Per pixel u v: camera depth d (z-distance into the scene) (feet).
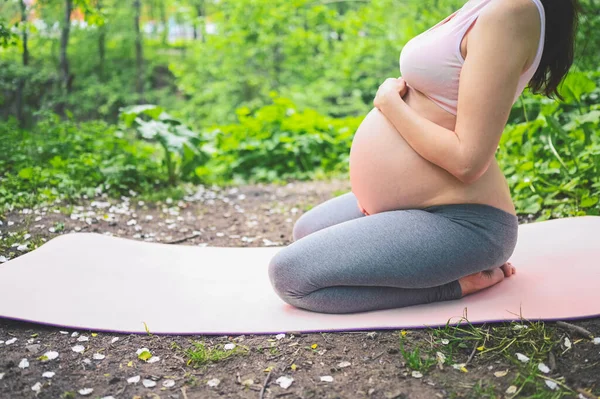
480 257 7.64
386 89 7.66
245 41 40.34
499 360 6.64
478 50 6.75
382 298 7.78
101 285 8.75
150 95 45.37
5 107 28.55
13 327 7.64
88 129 18.76
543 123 13.67
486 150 6.93
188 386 6.35
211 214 14.70
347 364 6.67
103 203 14.26
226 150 22.94
